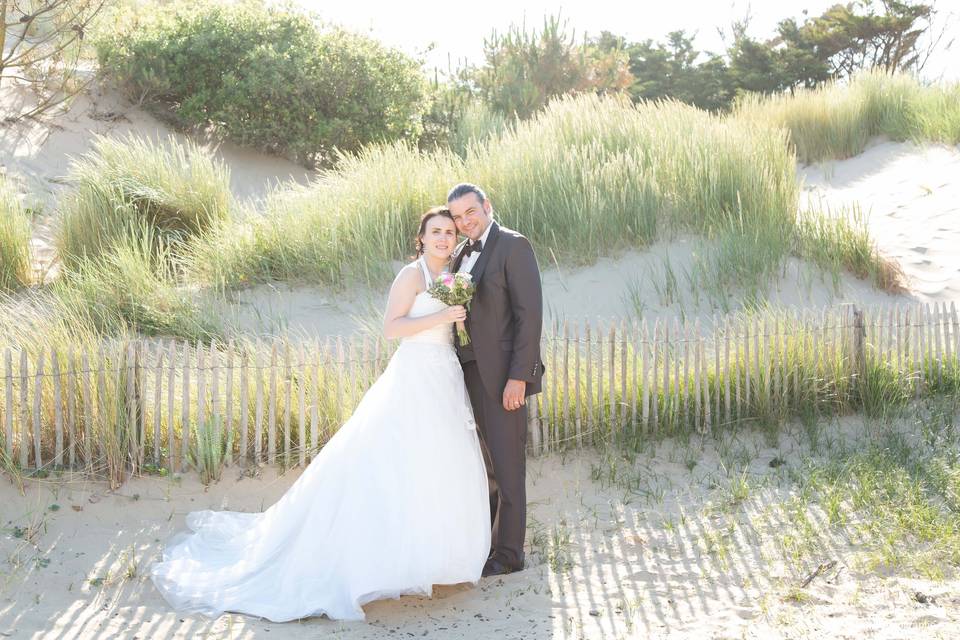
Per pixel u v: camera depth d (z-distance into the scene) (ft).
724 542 14.51
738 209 28.40
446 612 12.62
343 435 13.38
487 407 13.94
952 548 13.69
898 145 43.32
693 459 18.17
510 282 13.61
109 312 22.12
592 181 28.63
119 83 42.65
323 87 42.55
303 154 43.65
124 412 16.07
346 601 12.48
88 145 38.96
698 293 25.52
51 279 26.32
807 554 13.92
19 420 15.74
